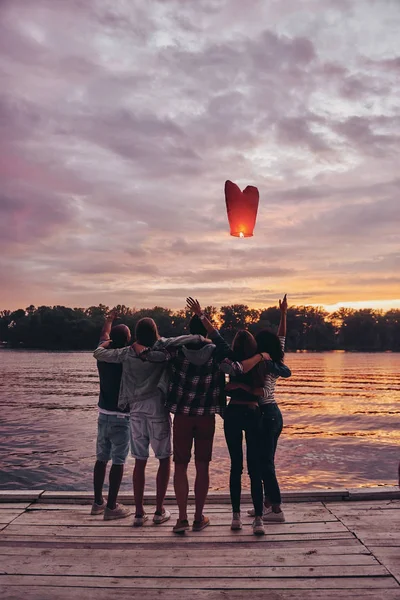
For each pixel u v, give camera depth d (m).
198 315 4.31
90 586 3.16
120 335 4.63
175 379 4.17
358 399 40.56
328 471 13.12
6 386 51.25
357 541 3.80
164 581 3.22
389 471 13.12
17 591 3.10
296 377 73.38
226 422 4.14
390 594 3.01
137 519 4.22
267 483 4.29
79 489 10.98
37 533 4.06
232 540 3.88
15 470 12.91
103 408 4.50
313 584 3.15
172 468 12.79
